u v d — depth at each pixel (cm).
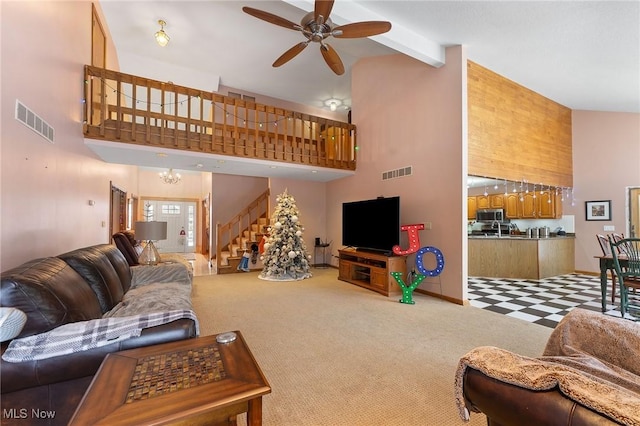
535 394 84
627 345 128
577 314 150
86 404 101
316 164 599
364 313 366
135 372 122
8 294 144
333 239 747
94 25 430
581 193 639
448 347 268
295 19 497
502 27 356
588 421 72
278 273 591
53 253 279
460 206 415
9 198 199
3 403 136
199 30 538
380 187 570
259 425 114
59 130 295
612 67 419
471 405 105
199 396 107
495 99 485
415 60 495
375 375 220
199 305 399
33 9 236
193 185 1165
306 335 295
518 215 694
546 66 442
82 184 373
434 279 448
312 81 738
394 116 538
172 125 798
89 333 148
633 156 592
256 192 894
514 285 530
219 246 655
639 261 339
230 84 755
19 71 213
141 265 393
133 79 420
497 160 489
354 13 353
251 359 135
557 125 607
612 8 294
